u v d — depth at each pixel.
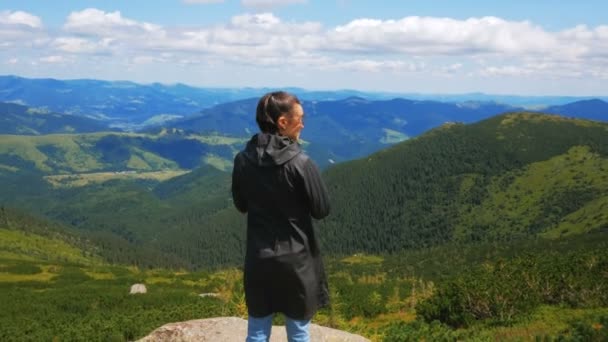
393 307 45.97
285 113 5.27
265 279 5.29
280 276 5.23
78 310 65.31
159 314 37.25
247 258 5.46
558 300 23.09
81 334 32.56
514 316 22.08
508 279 24.12
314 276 5.37
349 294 52.44
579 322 14.12
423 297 45.59
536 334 14.41
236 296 22.23
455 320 23.70
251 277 5.39
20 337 35.03
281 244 5.23
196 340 8.89
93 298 72.31
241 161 5.44
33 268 150.88
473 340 14.74
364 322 38.81
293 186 5.14
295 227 5.24
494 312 22.89
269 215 5.28
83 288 102.31
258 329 5.46
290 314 5.33
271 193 5.20
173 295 69.88
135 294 74.12
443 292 25.66
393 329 18.84
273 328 9.48
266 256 5.23
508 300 22.64
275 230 5.26
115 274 148.38
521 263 25.36
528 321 20.66
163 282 118.00
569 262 25.05
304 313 5.32
